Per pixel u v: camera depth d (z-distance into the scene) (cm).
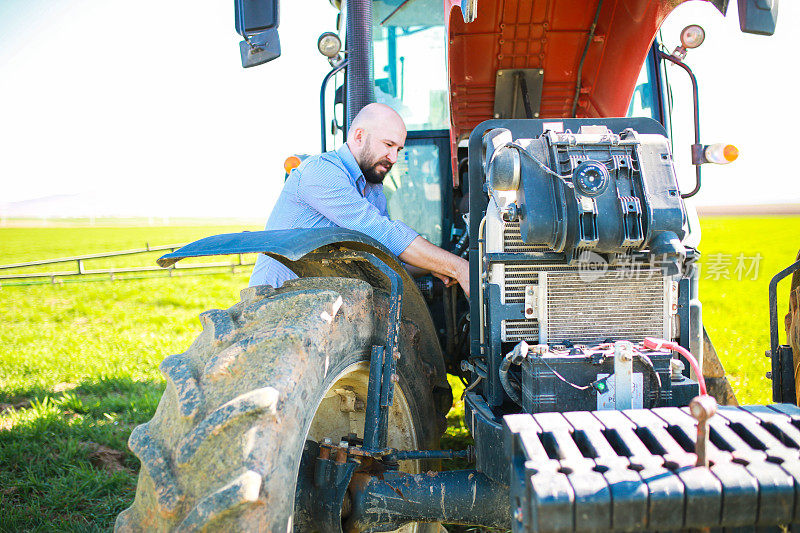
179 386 191
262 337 194
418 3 410
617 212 203
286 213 306
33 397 575
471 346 256
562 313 225
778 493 151
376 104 313
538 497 150
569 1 372
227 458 173
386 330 246
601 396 203
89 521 347
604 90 409
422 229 411
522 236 211
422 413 271
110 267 2188
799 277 277
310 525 215
